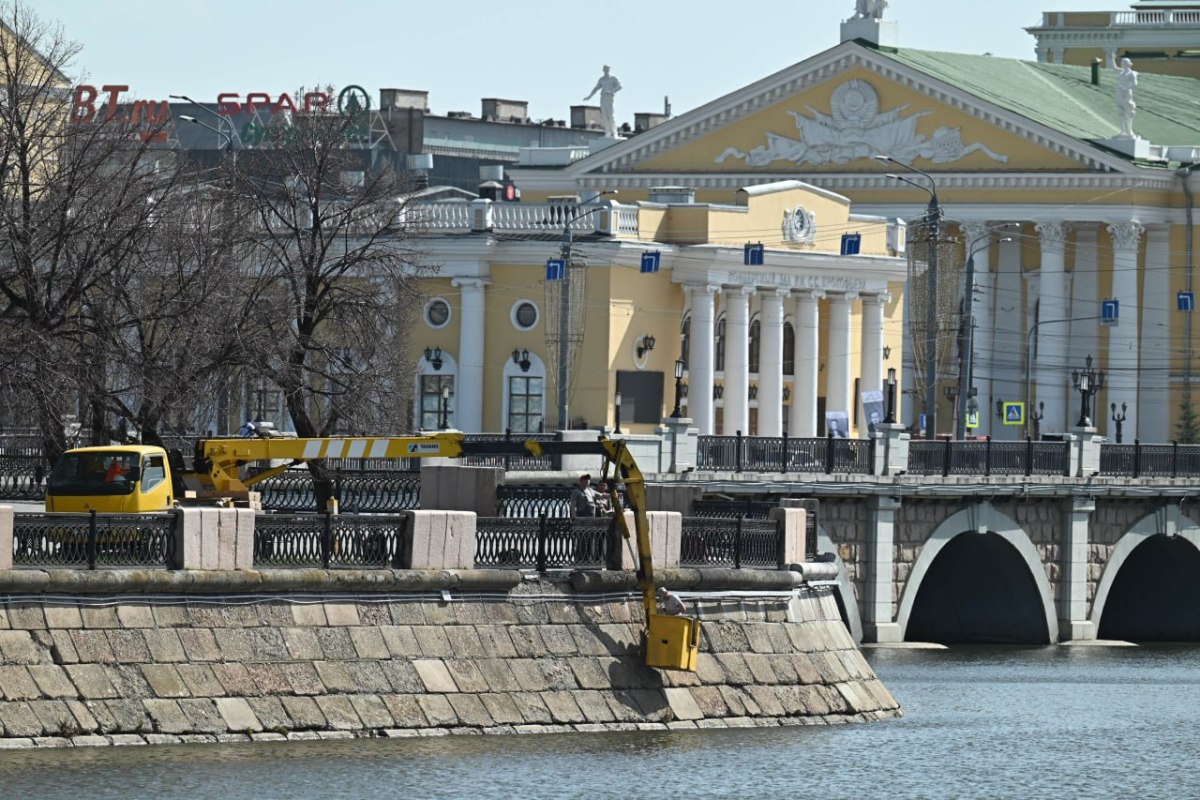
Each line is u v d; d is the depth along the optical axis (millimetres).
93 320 123000
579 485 104438
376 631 87625
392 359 143250
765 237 199500
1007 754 106250
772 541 101125
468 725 88312
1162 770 105562
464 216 191500
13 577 80375
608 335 188625
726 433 197000
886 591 157625
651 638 93062
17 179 123562
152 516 83750
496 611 90750
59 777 79312
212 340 128500
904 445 158375
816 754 96062
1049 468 167625
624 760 89625
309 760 83500
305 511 119188
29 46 129500
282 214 152625
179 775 80500
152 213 131000
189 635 83750
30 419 121562
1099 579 171500
